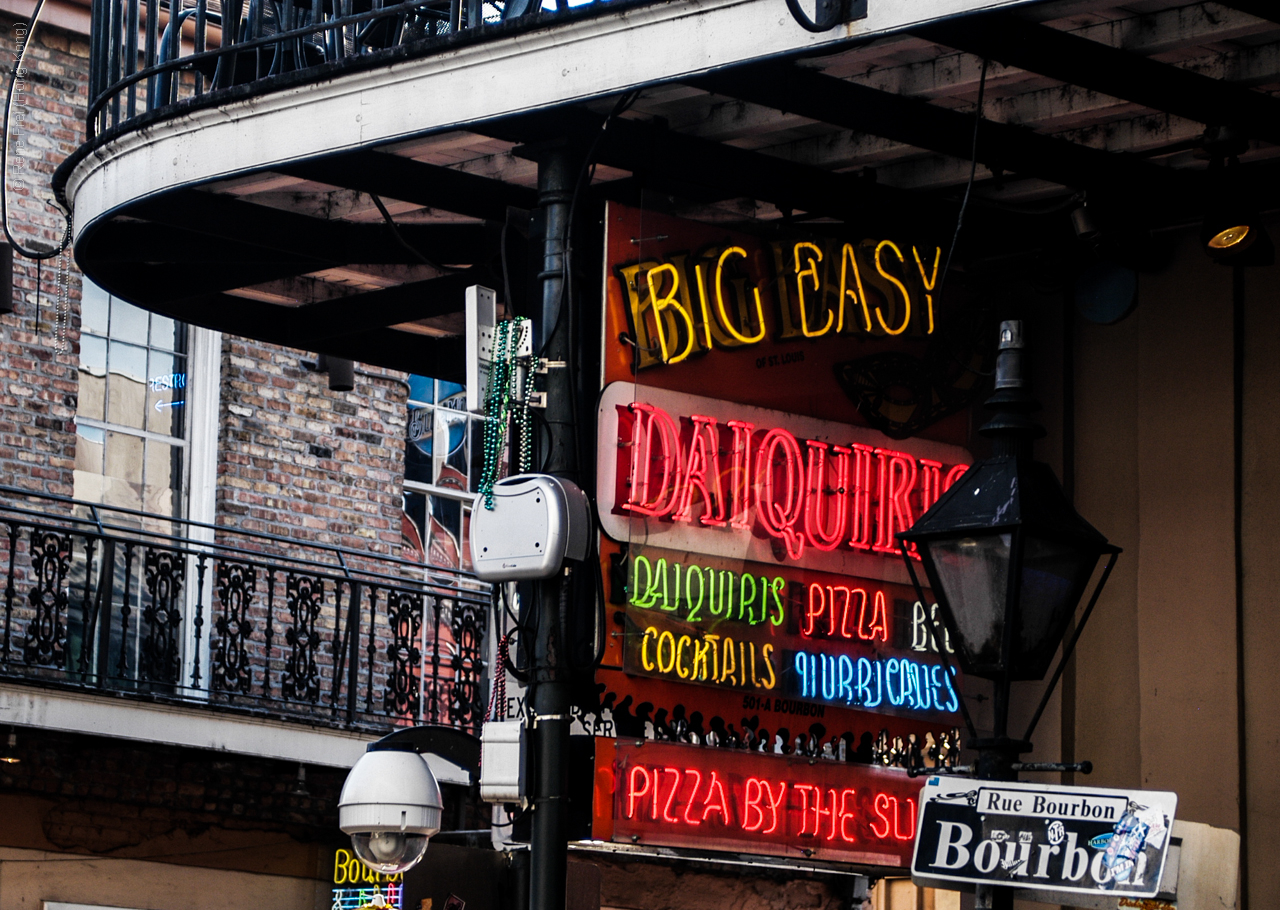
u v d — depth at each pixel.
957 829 5.47
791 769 7.43
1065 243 8.14
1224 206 7.29
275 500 16.05
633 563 7.17
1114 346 8.41
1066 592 5.73
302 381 16.39
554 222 7.29
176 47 8.64
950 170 7.93
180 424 15.77
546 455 7.19
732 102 7.54
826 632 7.58
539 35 6.89
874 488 7.80
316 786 15.26
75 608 14.78
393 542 16.80
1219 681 7.84
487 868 6.85
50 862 13.69
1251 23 6.47
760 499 7.50
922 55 7.11
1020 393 5.96
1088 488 8.41
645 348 7.32
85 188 8.48
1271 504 7.84
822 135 7.84
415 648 15.61
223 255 9.00
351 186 7.88
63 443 14.87
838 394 7.78
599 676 7.11
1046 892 5.43
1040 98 7.32
